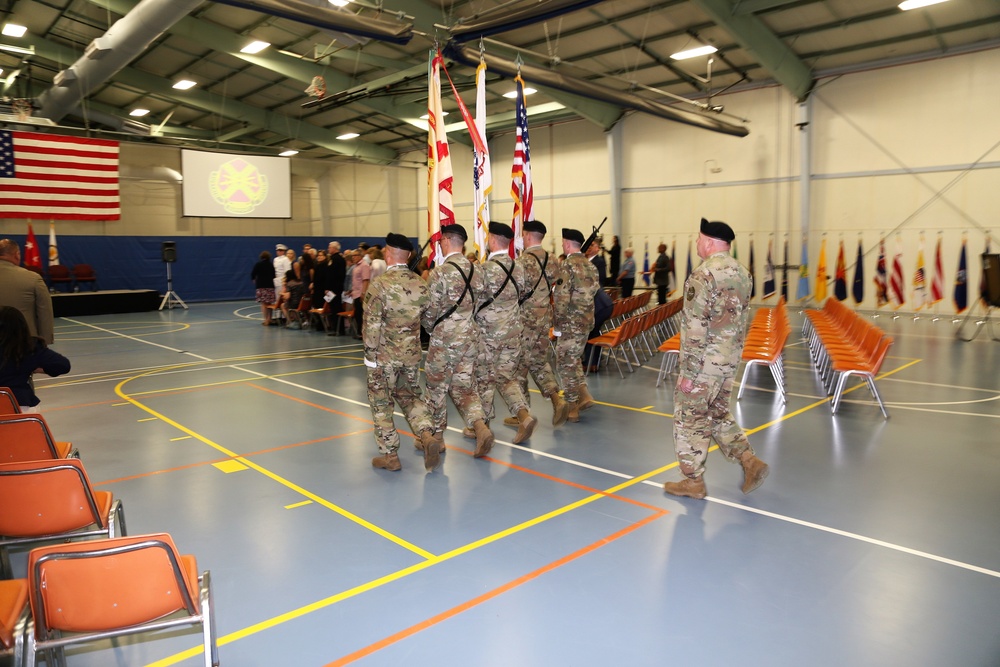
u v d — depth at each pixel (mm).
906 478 4617
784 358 9914
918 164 14609
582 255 5914
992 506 4113
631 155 19781
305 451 5328
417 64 17141
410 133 24234
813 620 2844
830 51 14633
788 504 4160
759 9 12203
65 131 22172
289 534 3758
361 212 25859
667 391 7590
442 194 5785
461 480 4641
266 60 16781
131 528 3842
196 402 7055
